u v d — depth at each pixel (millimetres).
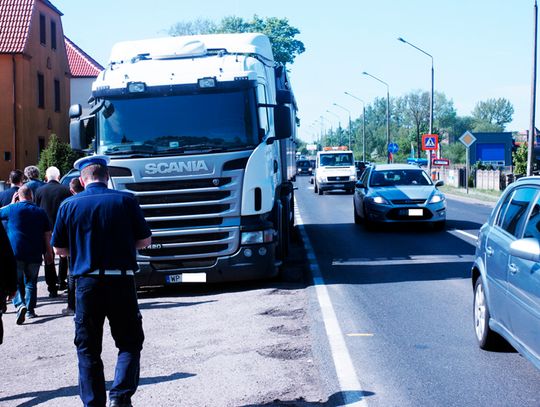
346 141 152000
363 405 5758
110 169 11070
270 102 12688
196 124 11117
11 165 38375
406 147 99812
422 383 6332
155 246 11094
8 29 39031
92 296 5508
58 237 5656
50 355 7957
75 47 61875
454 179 46312
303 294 10781
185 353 7590
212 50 12125
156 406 5879
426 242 17188
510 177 40062
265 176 11234
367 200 19844
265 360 7145
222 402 5910
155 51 12078
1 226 6016
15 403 6211
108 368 7273
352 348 7539
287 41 79312
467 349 7461
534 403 5785
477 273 7723
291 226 16750
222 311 9773
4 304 6234
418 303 9914
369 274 12547
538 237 5883
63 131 45188
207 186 10992
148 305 10625
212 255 11094
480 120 168500
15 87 38406
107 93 11234
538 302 5531
